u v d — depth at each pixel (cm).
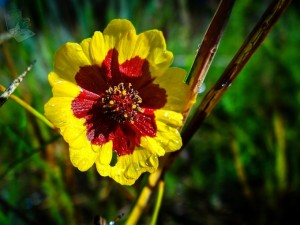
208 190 12
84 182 12
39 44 12
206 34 6
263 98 14
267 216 11
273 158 11
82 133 5
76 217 10
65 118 5
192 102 6
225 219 11
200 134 13
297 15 18
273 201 11
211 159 13
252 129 12
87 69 5
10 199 8
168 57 6
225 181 12
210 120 13
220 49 16
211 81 14
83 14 13
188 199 12
